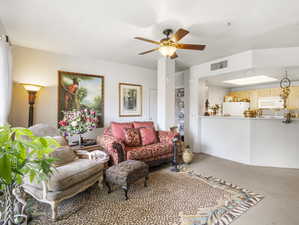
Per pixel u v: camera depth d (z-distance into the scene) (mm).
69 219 1718
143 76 4895
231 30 2527
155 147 3209
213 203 2020
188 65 4602
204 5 1918
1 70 2213
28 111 3236
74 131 2824
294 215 1787
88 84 3941
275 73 3975
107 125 4230
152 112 5094
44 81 3418
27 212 1796
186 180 2691
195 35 2709
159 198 2129
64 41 2990
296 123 3322
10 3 1913
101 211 1854
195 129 4680
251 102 6348
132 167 2254
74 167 2010
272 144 3467
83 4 1929
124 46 3236
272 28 2463
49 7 1990
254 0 1821
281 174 2969
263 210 1877
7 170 790
